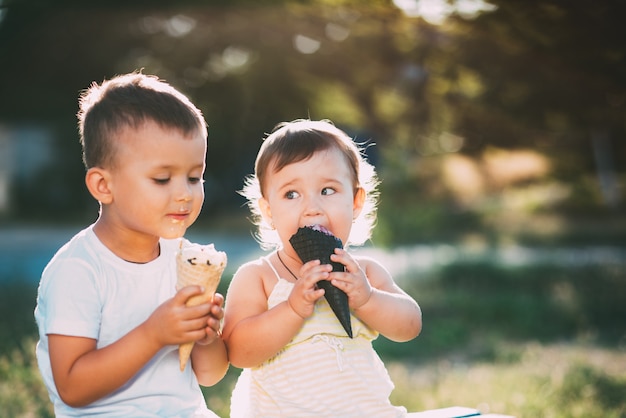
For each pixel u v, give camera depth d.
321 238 2.66
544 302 9.80
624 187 24.89
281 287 2.84
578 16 6.95
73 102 24.44
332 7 9.24
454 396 5.68
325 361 2.74
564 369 6.56
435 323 8.78
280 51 20.61
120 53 22.66
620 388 5.91
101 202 2.56
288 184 2.85
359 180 3.03
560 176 25.44
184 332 2.26
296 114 23.78
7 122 25.44
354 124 24.95
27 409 4.93
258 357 2.70
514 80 9.45
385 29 10.02
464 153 17.84
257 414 2.80
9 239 18.72
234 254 15.76
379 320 2.78
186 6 20.09
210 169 24.34
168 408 2.55
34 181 25.77
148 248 2.57
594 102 9.68
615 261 13.10
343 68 19.89
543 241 17.61
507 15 7.21
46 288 2.46
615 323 9.06
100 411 2.47
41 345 2.51
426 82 14.95
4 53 22.64
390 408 2.81
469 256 13.13
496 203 25.12
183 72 22.33
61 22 21.72
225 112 23.47
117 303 2.49
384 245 13.45
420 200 16.61
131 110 2.37
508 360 7.21
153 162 2.35
